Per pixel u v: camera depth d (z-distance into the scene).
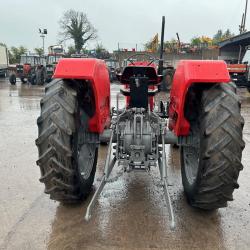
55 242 2.86
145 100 3.79
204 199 3.03
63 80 3.04
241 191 3.99
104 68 3.56
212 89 2.93
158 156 3.28
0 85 20.45
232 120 2.77
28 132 7.00
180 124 3.23
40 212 3.37
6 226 3.11
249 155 5.60
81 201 3.54
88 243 2.85
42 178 3.00
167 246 2.81
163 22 5.08
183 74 2.92
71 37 50.59
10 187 4.00
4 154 5.36
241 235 3.01
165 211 3.40
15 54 53.22
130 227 3.09
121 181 4.16
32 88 18.31
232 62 20.67
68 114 2.87
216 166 2.77
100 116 3.29
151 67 4.33
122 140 3.29
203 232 3.03
